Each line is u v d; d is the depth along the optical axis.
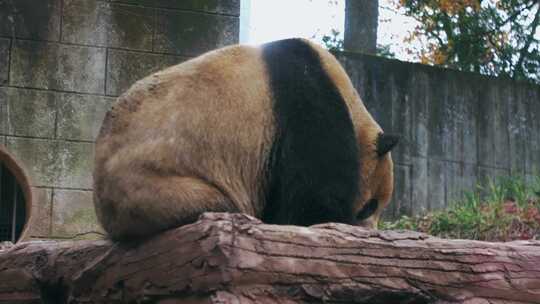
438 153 13.12
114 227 4.35
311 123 4.70
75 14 8.83
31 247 5.12
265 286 3.67
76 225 8.60
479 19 17.33
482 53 17.38
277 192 4.70
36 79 8.68
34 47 8.70
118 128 4.48
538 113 13.98
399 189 12.76
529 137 13.88
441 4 17.22
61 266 4.83
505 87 13.72
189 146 4.37
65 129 8.70
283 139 4.64
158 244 4.03
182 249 3.82
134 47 8.95
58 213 8.57
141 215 4.23
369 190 5.36
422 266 3.97
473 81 13.47
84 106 8.77
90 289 4.46
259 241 3.70
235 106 4.53
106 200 4.36
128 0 8.97
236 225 3.70
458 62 17.36
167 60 9.02
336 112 4.84
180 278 3.80
